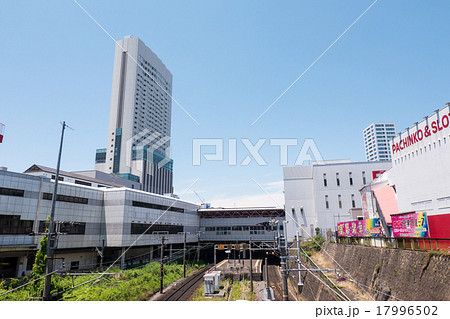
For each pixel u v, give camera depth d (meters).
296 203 71.25
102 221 55.06
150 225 61.72
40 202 44.03
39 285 28.95
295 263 46.12
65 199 48.38
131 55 150.38
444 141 25.53
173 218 71.25
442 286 16.02
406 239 21.28
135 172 136.12
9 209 39.94
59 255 46.78
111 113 145.88
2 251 39.03
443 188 25.55
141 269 50.28
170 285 44.72
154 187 144.75
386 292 21.20
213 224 84.50
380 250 24.72
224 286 44.72
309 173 72.56
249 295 38.25
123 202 54.75
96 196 54.78
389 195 35.81
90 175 84.12
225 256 87.81
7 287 31.42
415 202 29.61
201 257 85.69
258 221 81.25
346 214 63.97
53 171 59.66
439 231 18.42
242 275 51.19
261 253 83.19
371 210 41.19
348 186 65.25
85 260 52.38
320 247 52.50
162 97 171.12
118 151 139.75
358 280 27.67
